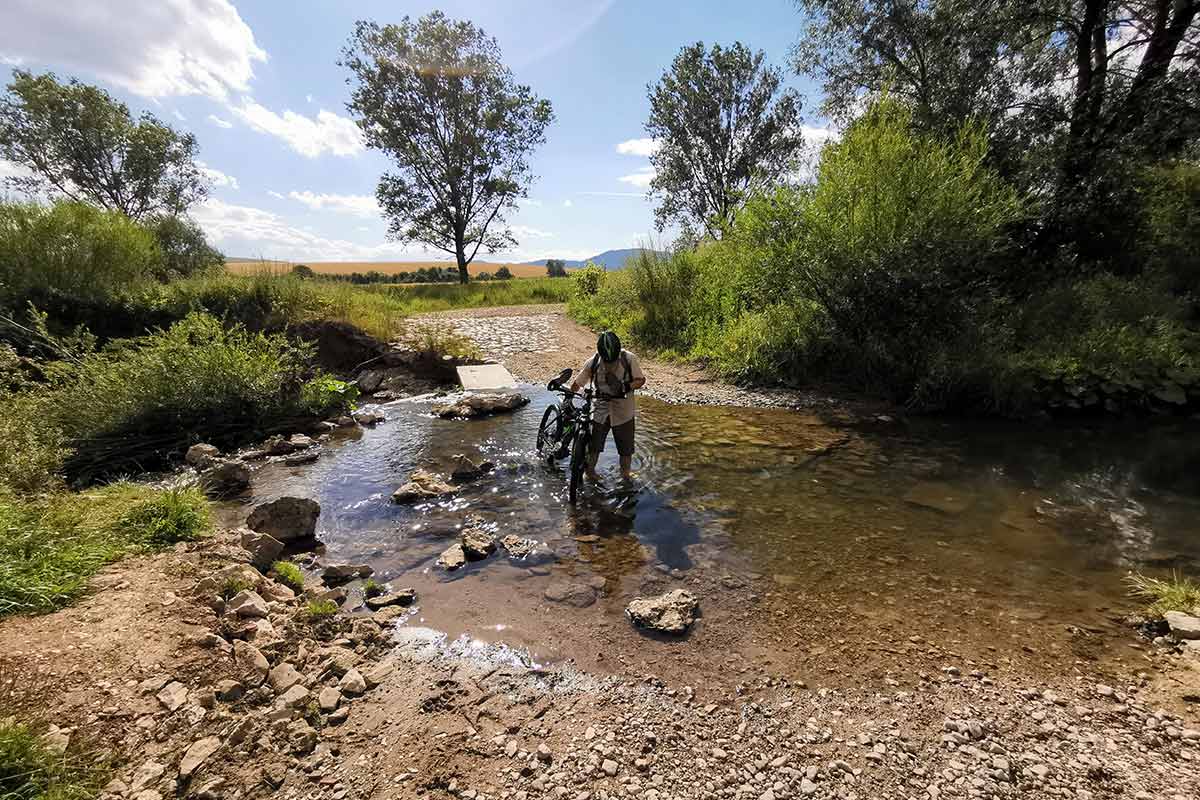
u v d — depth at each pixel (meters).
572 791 2.63
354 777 2.69
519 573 4.85
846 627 4.07
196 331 9.60
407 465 7.62
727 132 33.47
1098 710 3.25
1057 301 11.52
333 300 14.35
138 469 7.62
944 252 10.02
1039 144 12.77
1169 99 12.10
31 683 2.87
